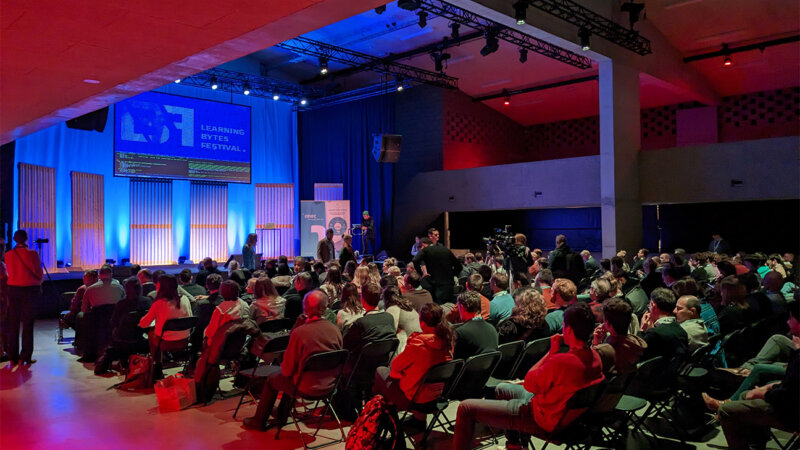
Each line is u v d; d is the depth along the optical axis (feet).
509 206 49.16
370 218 50.70
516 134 62.80
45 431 14.10
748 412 10.35
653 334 12.22
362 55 47.78
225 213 53.72
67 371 20.44
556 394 9.54
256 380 15.20
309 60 52.65
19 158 41.16
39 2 10.26
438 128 53.78
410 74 53.01
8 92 17.31
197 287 23.26
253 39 12.51
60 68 14.69
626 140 41.91
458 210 52.29
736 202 48.96
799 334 11.10
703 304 16.48
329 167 59.26
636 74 42.29
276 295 17.49
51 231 40.24
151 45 12.88
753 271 24.50
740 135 51.55
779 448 12.55
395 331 14.71
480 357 12.09
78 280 37.45
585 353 9.61
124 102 46.80
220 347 15.70
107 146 47.01
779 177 37.99
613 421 10.86
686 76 47.03
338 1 10.48
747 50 43.55
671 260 29.09
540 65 49.39
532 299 14.25
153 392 17.53
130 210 47.96
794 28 40.29
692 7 40.34
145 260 48.70
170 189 50.42
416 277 20.02
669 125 55.36
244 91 52.54
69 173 44.14
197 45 12.92
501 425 10.44
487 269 21.08
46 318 35.42
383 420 9.46
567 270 26.53
